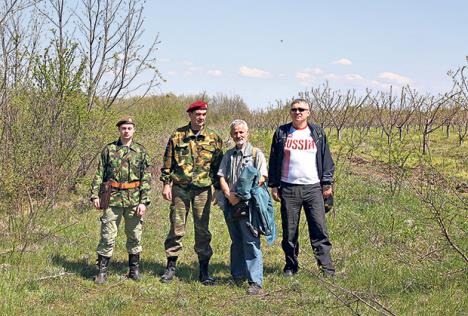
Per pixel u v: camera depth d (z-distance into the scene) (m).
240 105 36.09
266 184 6.21
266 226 6.02
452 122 22.94
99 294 5.91
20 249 7.02
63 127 9.63
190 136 6.26
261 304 5.67
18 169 8.15
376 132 24.80
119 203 6.21
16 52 9.38
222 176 6.16
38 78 9.81
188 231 8.88
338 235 8.46
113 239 6.26
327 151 6.59
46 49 9.77
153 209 10.08
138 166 6.29
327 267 6.51
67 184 9.59
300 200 6.51
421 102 20.50
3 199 7.73
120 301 5.61
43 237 7.30
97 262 6.64
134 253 6.39
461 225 8.06
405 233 8.11
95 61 11.66
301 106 6.45
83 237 7.93
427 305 5.43
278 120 26.41
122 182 6.23
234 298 5.92
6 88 9.05
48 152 9.02
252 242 6.07
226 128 28.36
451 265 6.55
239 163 6.11
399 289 5.93
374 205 10.42
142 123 12.74
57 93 9.78
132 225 6.34
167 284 6.30
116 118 10.64
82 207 9.67
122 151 6.25
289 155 6.52
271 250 7.91
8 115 8.72
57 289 5.92
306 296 5.89
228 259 7.48
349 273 6.51
